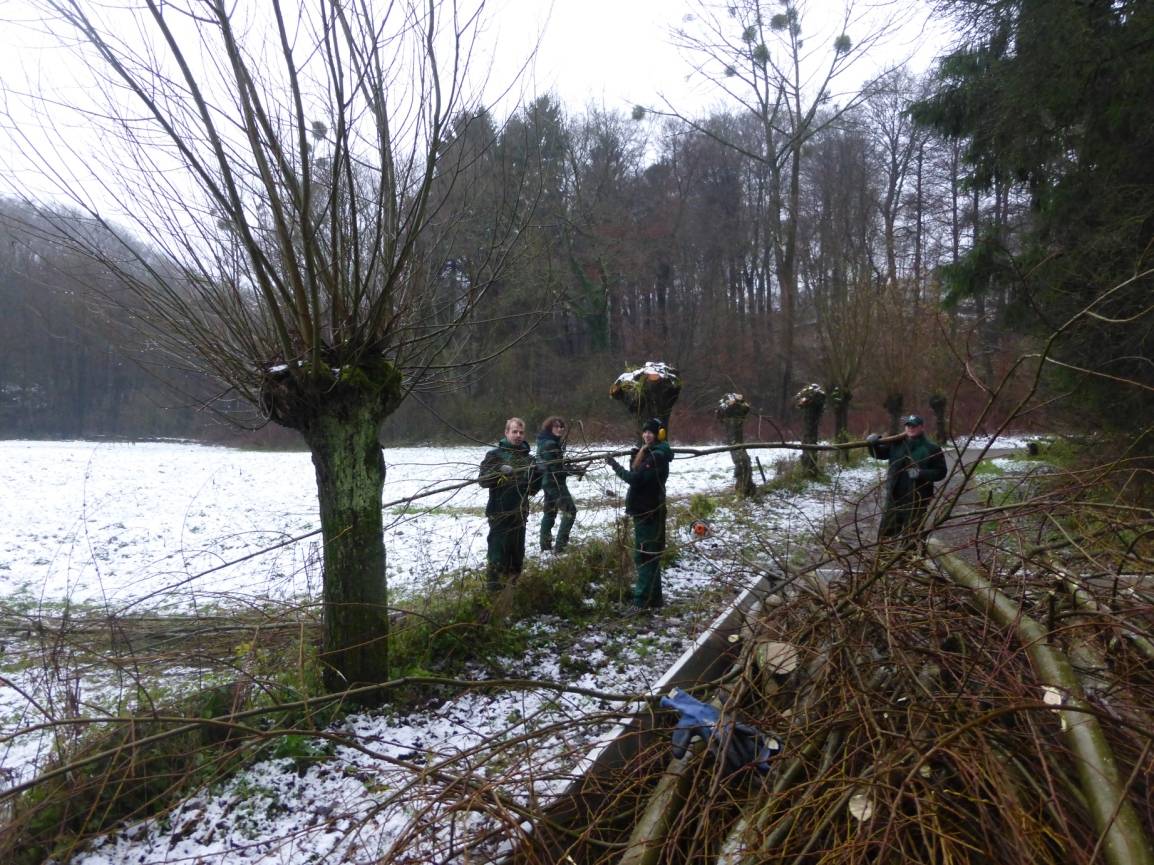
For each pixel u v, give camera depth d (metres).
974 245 10.69
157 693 3.87
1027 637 2.77
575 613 5.76
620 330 35.16
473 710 4.03
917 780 2.20
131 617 4.66
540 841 2.37
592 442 7.43
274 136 3.46
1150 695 2.48
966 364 3.85
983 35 10.21
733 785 2.58
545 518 6.91
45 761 3.24
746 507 9.25
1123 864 1.70
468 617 4.91
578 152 30.69
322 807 3.09
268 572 6.72
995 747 2.35
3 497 12.02
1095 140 8.82
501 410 20.02
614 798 2.74
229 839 2.88
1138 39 8.08
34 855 2.73
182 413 34.12
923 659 2.94
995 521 3.78
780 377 32.22
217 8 3.17
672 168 38.44
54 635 3.85
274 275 3.58
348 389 3.90
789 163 36.41
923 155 33.53
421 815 2.43
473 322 4.91
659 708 3.13
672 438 22.39
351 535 3.98
